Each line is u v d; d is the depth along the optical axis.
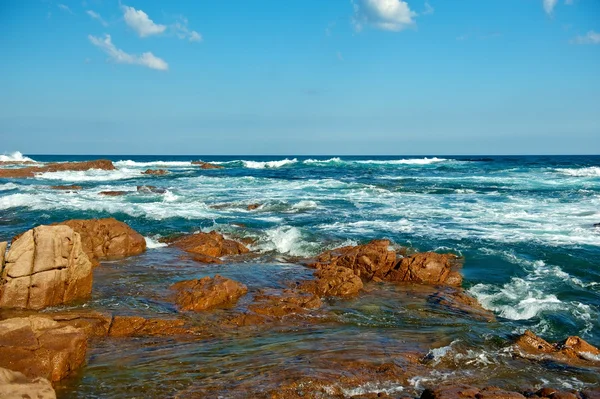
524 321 10.42
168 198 27.53
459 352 8.21
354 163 76.44
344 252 15.09
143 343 8.37
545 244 16.61
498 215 22.41
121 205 23.61
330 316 10.21
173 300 10.64
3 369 5.90
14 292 9.73
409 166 67.50
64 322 8.87
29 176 44.19
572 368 7.70
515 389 6.87
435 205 25.70
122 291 11.22
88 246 14.70
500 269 14.08
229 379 6.87
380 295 11.93
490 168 59.16
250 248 16.77
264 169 62.47
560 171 50.81
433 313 10.57
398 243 16.86
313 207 24.81
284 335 8.95
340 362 7.52
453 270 14.08
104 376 6.98
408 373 7.21
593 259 14.74
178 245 16.42
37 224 19.39
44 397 5.63
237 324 9.47
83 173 48.22
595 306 11.15
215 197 28.58
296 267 14.15
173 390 6.54
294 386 6.62
